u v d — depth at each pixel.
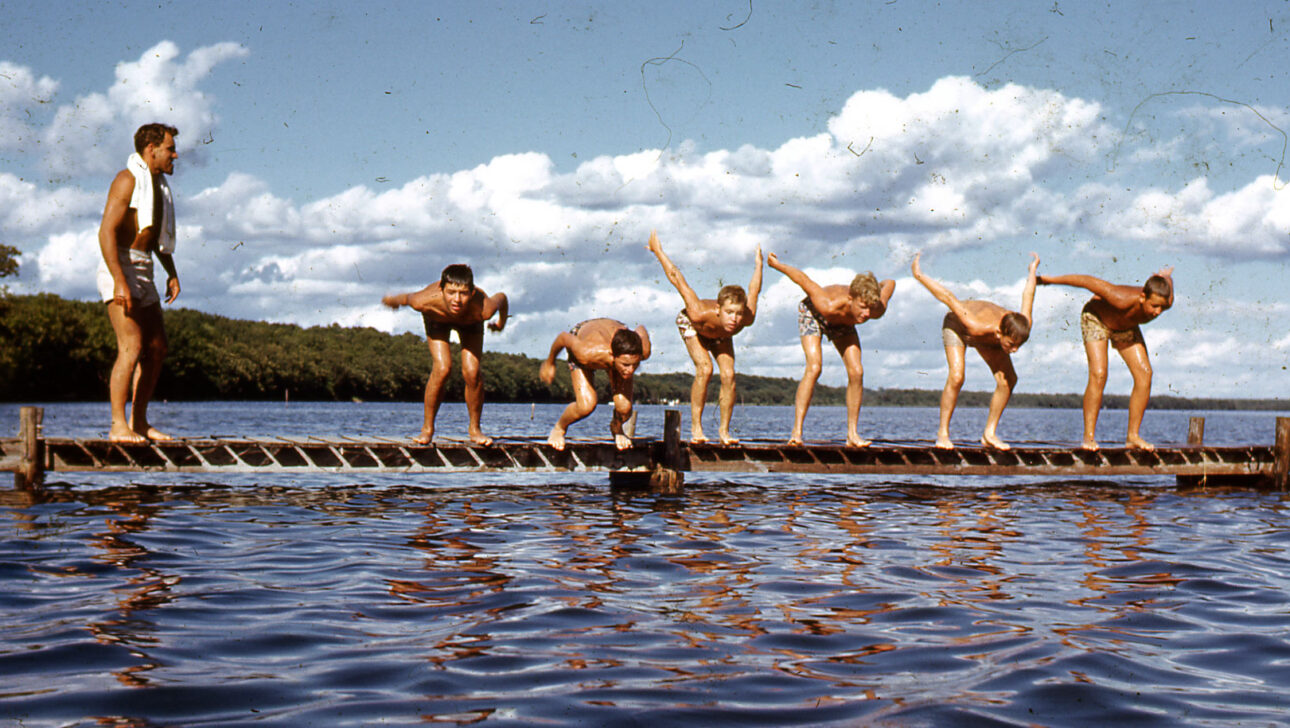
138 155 9.37
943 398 11.87
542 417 44.22
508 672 4.16
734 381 11.29
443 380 10.55
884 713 3.72
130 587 5.73
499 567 6.55
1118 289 11.57
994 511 10.28
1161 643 4.82
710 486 12.99
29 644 4.44
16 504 9.49
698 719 3.62
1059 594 5.95
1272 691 4.06
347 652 4.42
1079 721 3.67
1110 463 12.43
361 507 9.88
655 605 5.48
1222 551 7.70
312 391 82.06
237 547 7.23
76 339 71.75
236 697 3.77
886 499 11.45
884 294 10.98
